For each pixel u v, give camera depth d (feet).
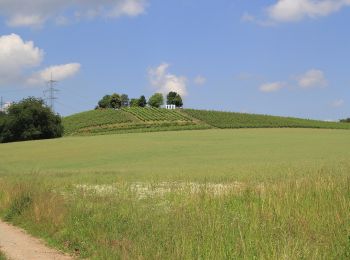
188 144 234.38
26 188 58.18
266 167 101.96
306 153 176.65
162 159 177.06
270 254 27.48
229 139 256.73
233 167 115.34
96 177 93.81
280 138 258.57
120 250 31.55
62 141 280.51
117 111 471.62
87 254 33.14
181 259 28.27
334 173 53.52
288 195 41.45
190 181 72.02
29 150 242.99
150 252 30.17
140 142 251.60
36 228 43.21
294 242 29.01
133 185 72.74
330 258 26.48
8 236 41.34
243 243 28.94
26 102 362.53
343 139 249.96
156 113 447.42
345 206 35.99
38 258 32.96
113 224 39.29
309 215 35.55
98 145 245.45
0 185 64.90
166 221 38.22
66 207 47.29
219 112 445.78
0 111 391.04
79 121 428.97
